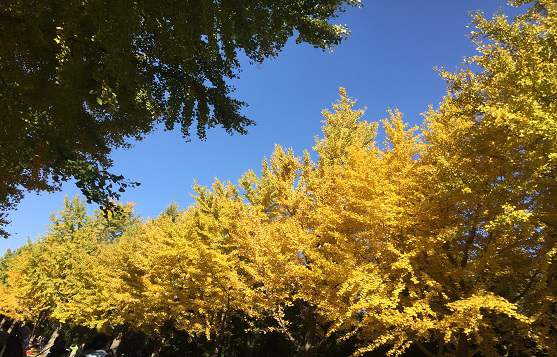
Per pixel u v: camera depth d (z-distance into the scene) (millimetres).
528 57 5895
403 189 7473
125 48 4438
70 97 5223
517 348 7492
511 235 6492
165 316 15297
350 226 8070
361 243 7691
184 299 12406
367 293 6676
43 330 34938
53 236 31047
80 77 5078
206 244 12477
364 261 7582
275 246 9195
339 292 6773
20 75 5031
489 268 6699
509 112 5730
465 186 6160
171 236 16062
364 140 11562
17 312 33969
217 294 11766
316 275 7668
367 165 7805
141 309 16172
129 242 23047
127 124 7109
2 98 5125
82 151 7246
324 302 7625
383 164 7758
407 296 7379
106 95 5367
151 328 17719
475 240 7348
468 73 7395
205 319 13008
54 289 26844
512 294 7723
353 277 6660
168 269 13969
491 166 6590
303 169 11297
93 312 22375
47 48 5047
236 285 10594
